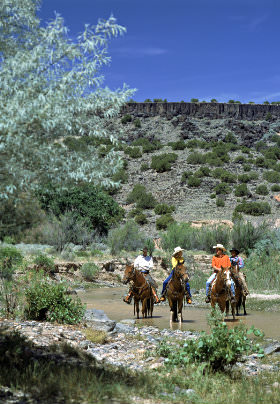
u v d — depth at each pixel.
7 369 5.94
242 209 79.62
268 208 79.00
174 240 40.00
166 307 18.41
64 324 10.86
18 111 4.69
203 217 78.25
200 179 99.62
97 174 5.40
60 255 29.33
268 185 96.62
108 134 5.60
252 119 181.50
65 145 5.46
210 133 162.38
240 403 5.78
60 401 5.11
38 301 11.16
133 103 183.00
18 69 5.09
